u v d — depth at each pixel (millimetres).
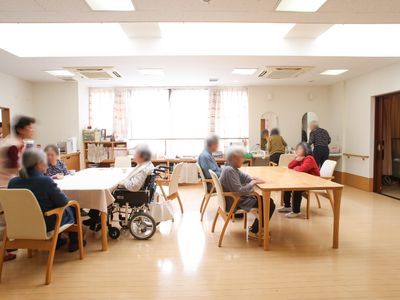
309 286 2105
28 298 1975
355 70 5035
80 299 1960
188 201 4730
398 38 4094
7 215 2078
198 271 2348
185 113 6547
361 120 5504
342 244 2889
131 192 3006
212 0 2494
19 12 2693
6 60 4086
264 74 5207
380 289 2062
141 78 5520
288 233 3199
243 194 2824
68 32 3869
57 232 2195
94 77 5309
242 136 6586
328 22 2990
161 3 2529
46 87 5855
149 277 2254
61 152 5477
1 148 2473
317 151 5473
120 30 3848
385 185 5906
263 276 2258
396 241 2963
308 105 6621
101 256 2643
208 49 3973
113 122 6402
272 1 2520
